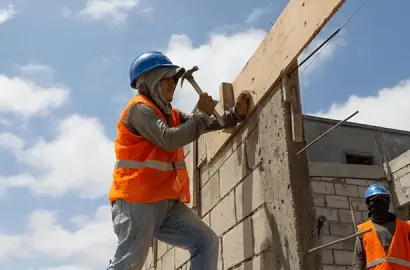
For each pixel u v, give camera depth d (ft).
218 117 11.80
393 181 34.60
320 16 9.71
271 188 11.50
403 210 34.35
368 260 13.39
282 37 11.38
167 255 20.54
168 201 10.71
